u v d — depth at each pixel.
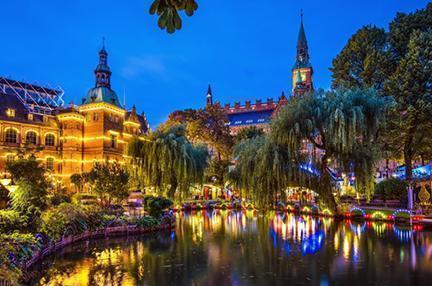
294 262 15.34
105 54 72.31
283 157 26.86
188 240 21.80
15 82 71.12
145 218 25.91
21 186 17.97
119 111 70.06
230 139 64.44
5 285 9.46
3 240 12.86
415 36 35.56
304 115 26.14
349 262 15.14
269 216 31.88
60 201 27.70
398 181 34.84
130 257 16.83
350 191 43.75
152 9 3.85
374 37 43.41
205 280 12.79
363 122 24.73
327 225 28.03
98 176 30.52
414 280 12.42
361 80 42.41
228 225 29.64
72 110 64.81
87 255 17.38
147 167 30.44
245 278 12.97
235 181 44.00
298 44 126.12
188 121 60.56
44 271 14.18
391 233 23.19
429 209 29.23
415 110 32.31
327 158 27.91
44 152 61.19
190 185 32.44
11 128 58.56
